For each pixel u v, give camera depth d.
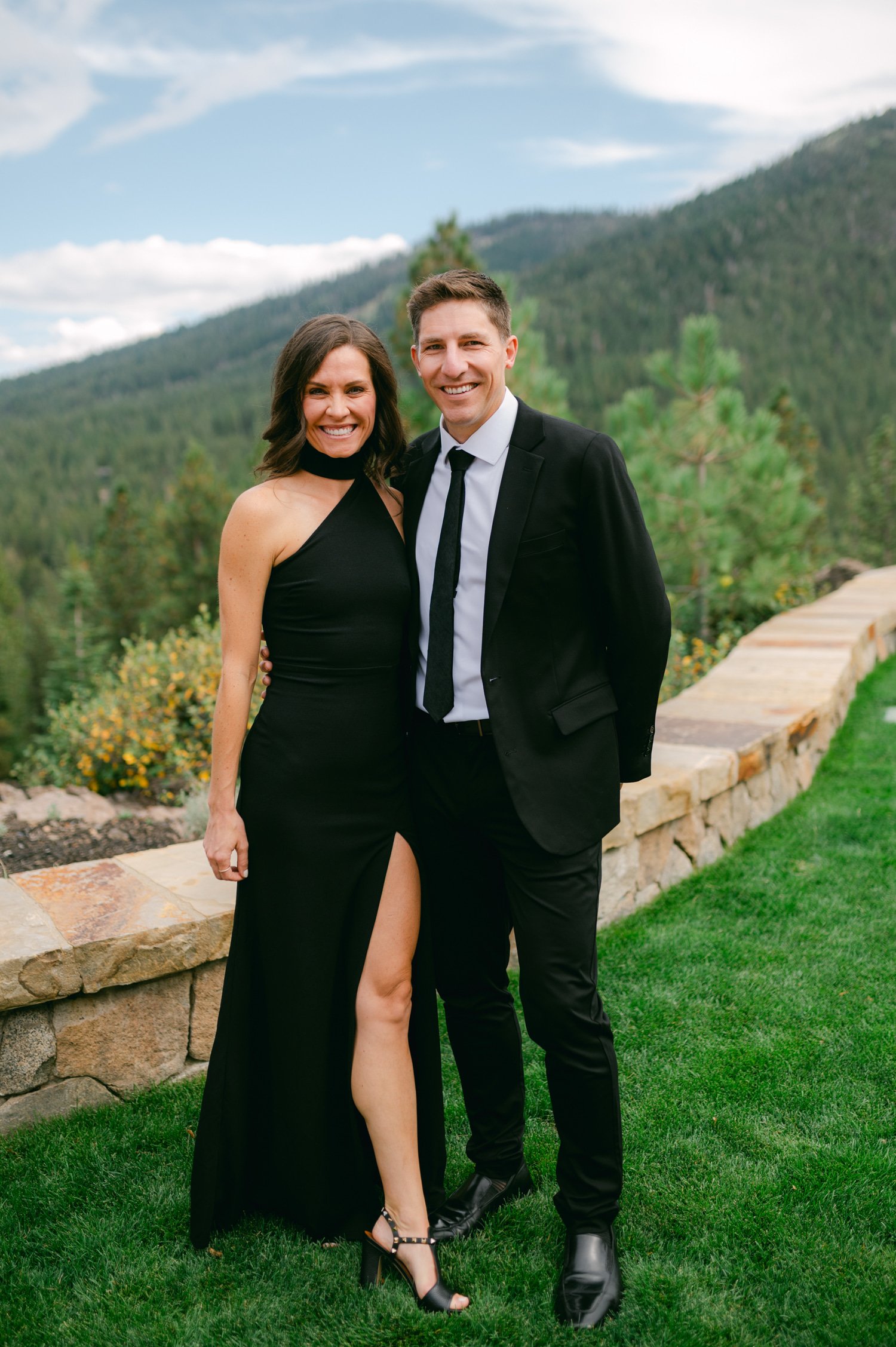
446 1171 2.13
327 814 1.84
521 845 1.75
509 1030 1.98
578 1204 1.78
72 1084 2.29
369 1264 1.80
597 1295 1.69
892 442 60.62
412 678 1.87
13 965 2.13
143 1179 2.06
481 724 1.75
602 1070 1.75
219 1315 1.70
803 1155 2.09
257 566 1.80
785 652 6.37
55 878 2.68
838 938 3.14
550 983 1.72
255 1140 1.97
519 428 1.74
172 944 2.35
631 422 8.92
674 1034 2.61
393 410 1.91
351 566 1.81
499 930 1.96
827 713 5.13
